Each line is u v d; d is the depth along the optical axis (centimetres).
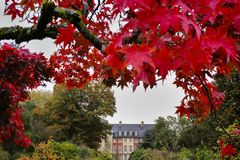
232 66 176
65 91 3962
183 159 1666
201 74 204
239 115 1161
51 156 1791
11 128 642
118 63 145
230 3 159
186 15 159
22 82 630
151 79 155
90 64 533
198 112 350
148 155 2606
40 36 345
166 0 155
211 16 156
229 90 1141
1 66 602
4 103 618
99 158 2594
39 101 5225
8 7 367
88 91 4072
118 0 151
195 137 2620
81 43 278
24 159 1822
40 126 3231
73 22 283
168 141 4778
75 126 4038
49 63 586
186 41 151
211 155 1376
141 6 150
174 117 4962
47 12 301
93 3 417
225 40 150
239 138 593
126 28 154
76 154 2309
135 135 10281
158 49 145
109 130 4269
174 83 321
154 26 150
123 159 10088
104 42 272
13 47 630
